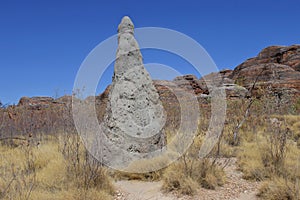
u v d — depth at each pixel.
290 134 8.85
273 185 4.41
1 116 9.09
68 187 4.32
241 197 4.39
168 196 4.45
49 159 5.93
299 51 36.03
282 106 13.23
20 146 7.27
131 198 4.37
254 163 5.61
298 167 5.16
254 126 9.70
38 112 10.98
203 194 4.48
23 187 4.12
